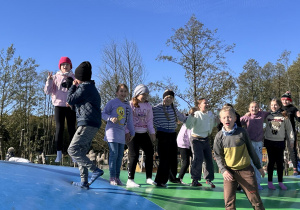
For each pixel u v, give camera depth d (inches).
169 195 150.1
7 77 964.0
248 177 122.6
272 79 994.7
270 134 198.5
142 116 179.5
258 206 121.8
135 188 160.9
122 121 163.3
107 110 162.2
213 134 699.4
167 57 713.6
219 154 129.5
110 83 718.5
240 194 166.7
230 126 127.3
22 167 165.5
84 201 113.0
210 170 188.1
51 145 1302.9
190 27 715.4
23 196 104.7
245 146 125.6
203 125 186.7
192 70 716.0
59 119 205.5
